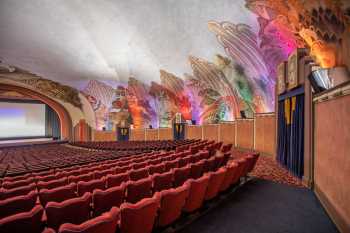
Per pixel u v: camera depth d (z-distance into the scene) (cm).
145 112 2141
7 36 1389
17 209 292
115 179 423
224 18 934
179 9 1043
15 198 292
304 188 507
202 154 678
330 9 460
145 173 480
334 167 358
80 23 1342
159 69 1614
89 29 1382
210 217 358
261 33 861
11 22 1291
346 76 441
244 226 329
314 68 531
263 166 773
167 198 287
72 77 1967
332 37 497
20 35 1399
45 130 2442
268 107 1095
